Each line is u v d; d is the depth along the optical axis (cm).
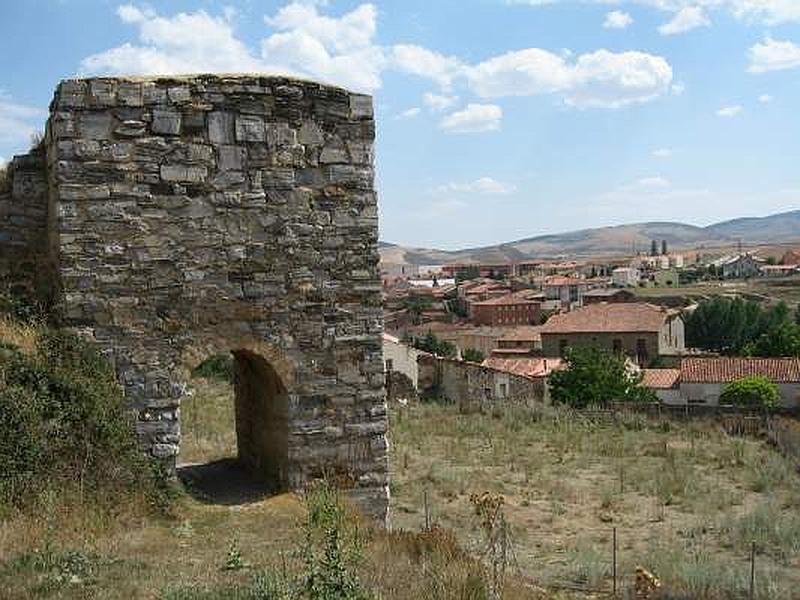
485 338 8412
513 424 3225
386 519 1327
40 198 1308
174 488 1208
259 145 1266
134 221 1205
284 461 1302
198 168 1235
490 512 971
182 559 963
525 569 1405
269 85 1272
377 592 845
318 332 1298
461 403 3862
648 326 7100
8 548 907
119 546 985
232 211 1252
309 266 1293
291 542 1055
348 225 1315
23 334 1191
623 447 2772
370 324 1327
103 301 1193
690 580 1345
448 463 2422
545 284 12938
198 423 2389
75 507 1044
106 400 1153
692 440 2898
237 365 1534
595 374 4481
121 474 1134
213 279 1241
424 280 19862
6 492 1014
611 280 14775
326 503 1152
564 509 1922
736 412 3581
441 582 918
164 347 1218
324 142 1305
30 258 1302
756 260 17475
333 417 1305
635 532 1752
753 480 2250
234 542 1019
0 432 1049
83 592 810
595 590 1289
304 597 812
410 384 4469
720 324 8244
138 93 1209
